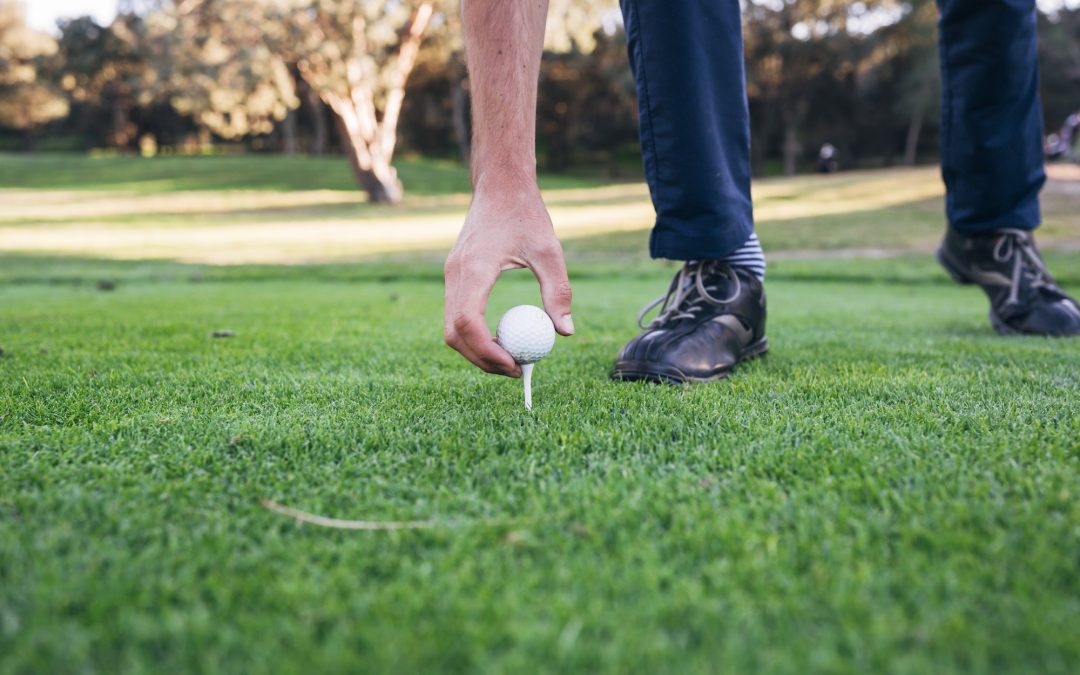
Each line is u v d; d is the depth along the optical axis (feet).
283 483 3.75
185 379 6.57
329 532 3.16
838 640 2.32
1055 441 4.29
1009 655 2.24
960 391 5.81
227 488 3.69
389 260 34.83
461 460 4.08
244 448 4.36
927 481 3.63
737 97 6.49
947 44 8.89
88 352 8.40
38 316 13.14
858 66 125.08
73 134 186.50
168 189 99.19
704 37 6.23
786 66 127.34
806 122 145.79
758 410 5.17
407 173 114.21
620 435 4.52
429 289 21.98
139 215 68.69
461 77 126.93
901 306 16.01
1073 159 72.08
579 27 75.41
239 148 185.47
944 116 9.30
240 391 6.00
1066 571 2.68
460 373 6.93
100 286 22.63
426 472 3.92
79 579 2.72
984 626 2.38
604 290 21.52
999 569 2.71
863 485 3.55
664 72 6.26
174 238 47.91
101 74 159.22
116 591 2.62
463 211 71.05
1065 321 9.57
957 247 10.00
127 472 3.94
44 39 149.28
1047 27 122.42
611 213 58.39
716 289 6.82
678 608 2.48
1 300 17.54
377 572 2.79
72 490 3.62
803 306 15.98
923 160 150.30
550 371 7.07
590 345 9.15
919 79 120.78
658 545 2.97
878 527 3.09
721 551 2.92
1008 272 9.73
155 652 2.32
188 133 178.81
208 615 2.49
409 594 2.59
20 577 2.74
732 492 3.55
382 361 7.68
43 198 88.43
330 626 2.42
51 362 7.63
